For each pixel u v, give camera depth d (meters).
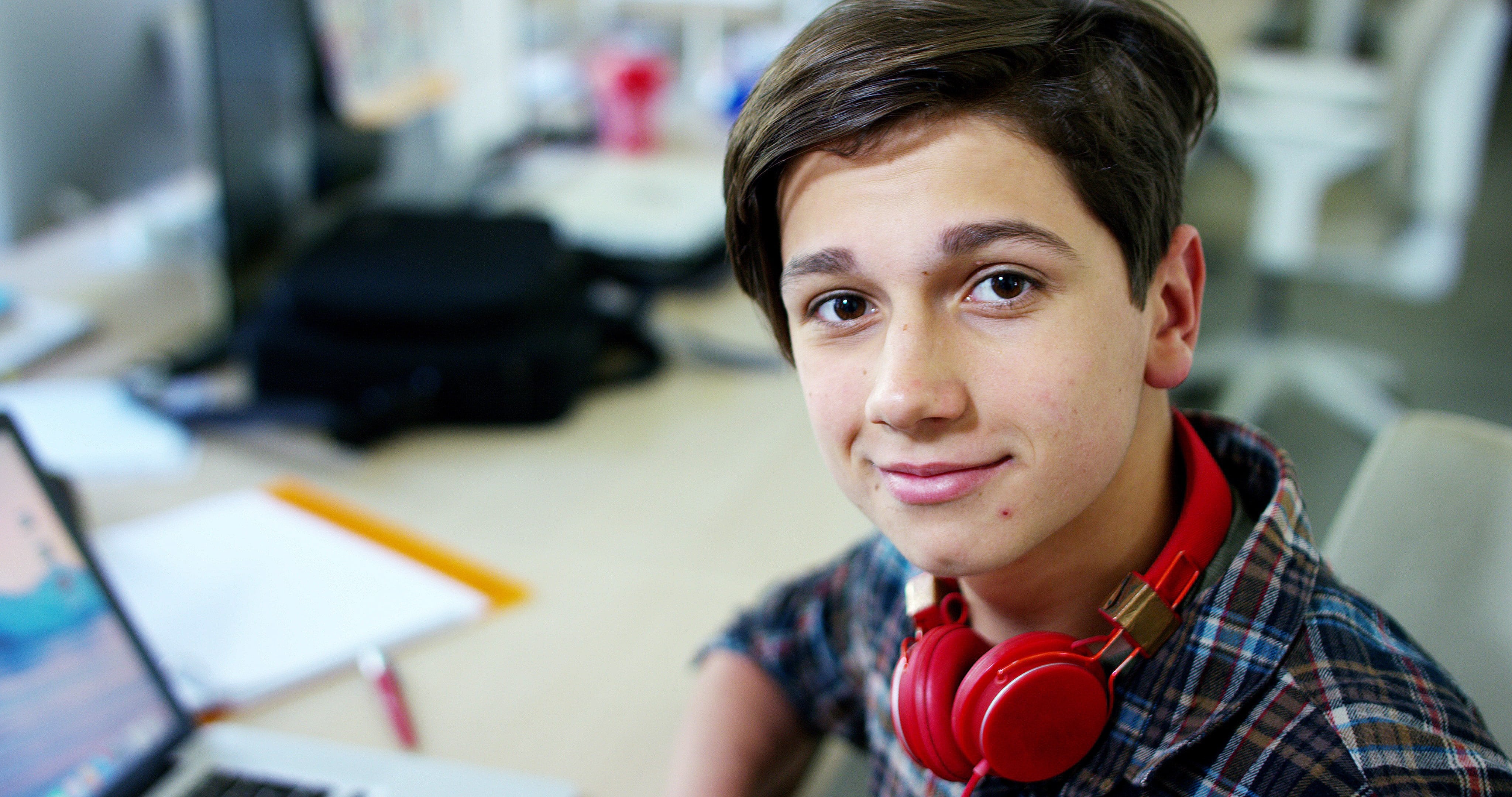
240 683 0.85
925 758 0.56
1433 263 1.99
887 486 0.51
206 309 1.50
